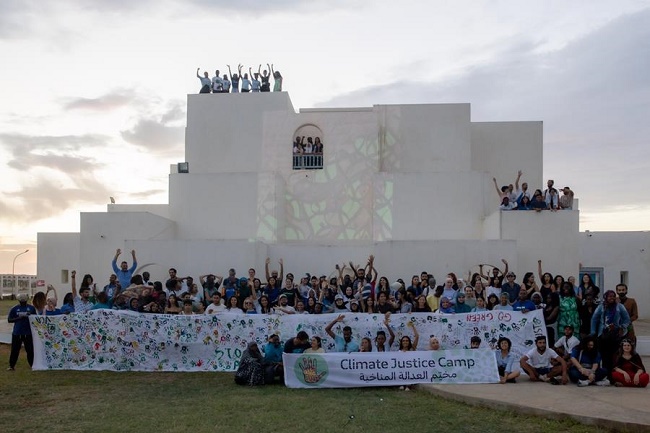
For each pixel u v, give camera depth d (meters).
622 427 8.38
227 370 13.47
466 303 14.58
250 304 14.47
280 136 25.58
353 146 25.09
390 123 26.28
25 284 73.56
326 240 24.81
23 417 9.27
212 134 28.16
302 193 25.11
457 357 11.75
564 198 21.34
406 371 11.66
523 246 20.75
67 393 11.03
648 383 11.23
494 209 27.30
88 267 24.12
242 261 21.22
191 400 10.41
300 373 11.66
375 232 23.33
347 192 24.94
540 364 11.74
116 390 11.32
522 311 13.42
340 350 12.94
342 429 8.59
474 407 9.87
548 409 9.14
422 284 16.70
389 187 23.34
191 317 13.70
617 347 11.48
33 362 13.60
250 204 24.44
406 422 8.95
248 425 8.77
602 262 27.92
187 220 24.80
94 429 8.59
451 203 23.08
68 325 13.70
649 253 27.86
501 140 28.11
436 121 26.23
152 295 15.32
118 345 13.59
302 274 21.50
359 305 15.27
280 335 13.55
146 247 21.52
